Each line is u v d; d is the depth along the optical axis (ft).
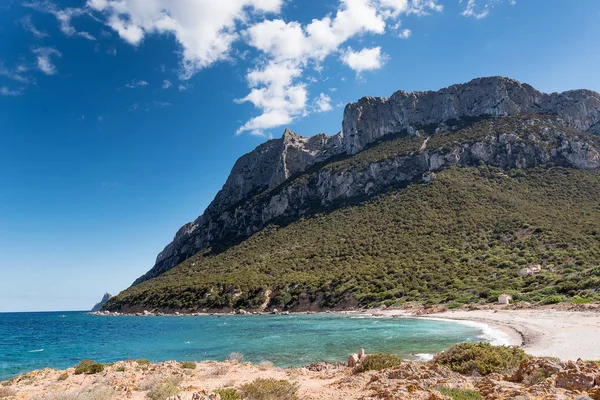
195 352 114.42
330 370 68.08
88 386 58.85
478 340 100.73
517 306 167.32
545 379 34.99
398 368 48.75
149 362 84.58
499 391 34.17
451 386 38.37
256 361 91.66
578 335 89.71
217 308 315.99
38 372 78.84
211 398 37.14
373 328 149.28
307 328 165.58
